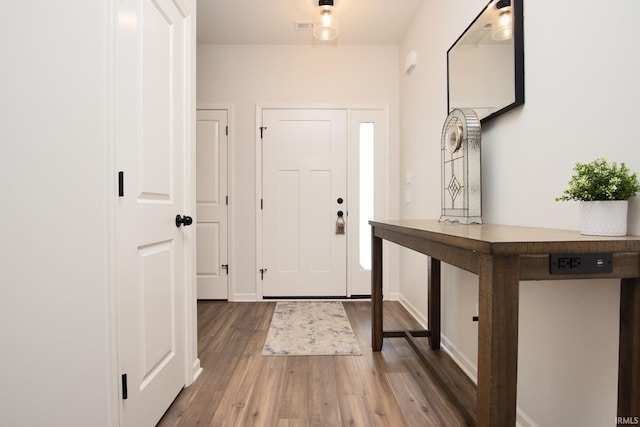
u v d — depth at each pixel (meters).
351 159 3.32
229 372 1.82
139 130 1.27
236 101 3.29
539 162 1.24
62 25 1.03
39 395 1.04
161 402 1.41
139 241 1.25
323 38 2.93
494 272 0.74
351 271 3.32
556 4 1.14
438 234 1.02
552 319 1.15
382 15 2.77
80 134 1.05
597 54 0.97
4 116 1.02
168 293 1.50
